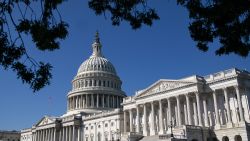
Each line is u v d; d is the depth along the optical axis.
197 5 21.61
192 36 22.98
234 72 95.81
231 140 90.31
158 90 113.00
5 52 19.06
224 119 97.75
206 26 22.36
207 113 100.19
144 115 117.00
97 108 177.62
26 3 18.70
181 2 22.08
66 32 21.00
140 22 22.53
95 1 21.47
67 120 166.12
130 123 126.50
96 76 188.62
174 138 84.12
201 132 93.19
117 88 194.88
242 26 21.02
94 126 153.62
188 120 100.38
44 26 20.45
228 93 98.56
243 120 90.25
